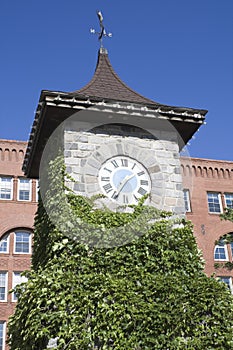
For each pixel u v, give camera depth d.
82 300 8.86
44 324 8.83
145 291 9.12
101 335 8.60
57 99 10.59
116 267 9.45
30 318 8.97
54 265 9.30
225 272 35.28
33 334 8.68
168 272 9.63
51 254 9.71
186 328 8.94
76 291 8.95
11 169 33.81
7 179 33.75
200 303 9.19
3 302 31.16
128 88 12.32
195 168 37.88
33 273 9.67
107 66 12.98
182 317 8.96
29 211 33.38
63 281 9.02
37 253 11.41
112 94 11.83
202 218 36.38
